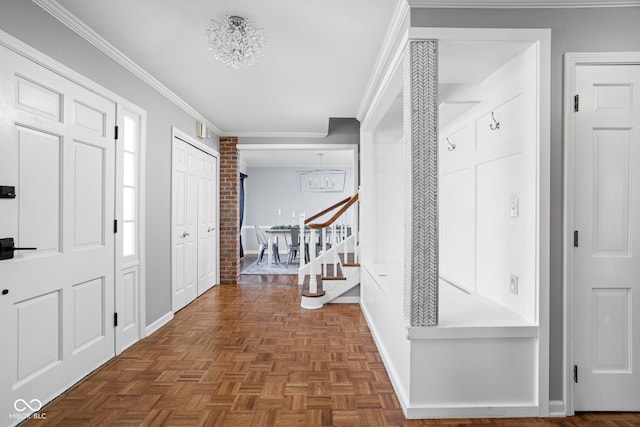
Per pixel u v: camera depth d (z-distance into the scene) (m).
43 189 2.08
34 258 2.00
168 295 3.78
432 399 1.97
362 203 4.18
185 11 2.26
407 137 2.02
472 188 2.78
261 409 2.06
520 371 1.99
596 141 2.00
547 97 1.95
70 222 2.30
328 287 4.52
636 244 2.01
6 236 1.84
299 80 3.42
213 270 5.50
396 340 2.29
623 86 2.00
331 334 3.33
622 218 2.01
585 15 1.98
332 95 3.84
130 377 2.45
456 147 3.09
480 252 2.66
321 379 2.43
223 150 5.66
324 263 5.00
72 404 2.10
